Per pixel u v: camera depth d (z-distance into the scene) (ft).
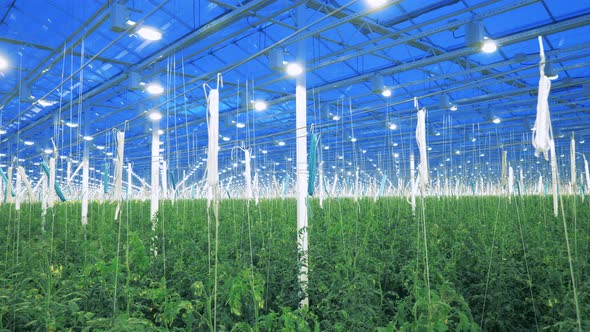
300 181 31.76
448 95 70.90
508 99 75.72
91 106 71.46
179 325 22.33
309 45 49.83
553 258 24.68
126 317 17.65
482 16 37.70
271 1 33.40
